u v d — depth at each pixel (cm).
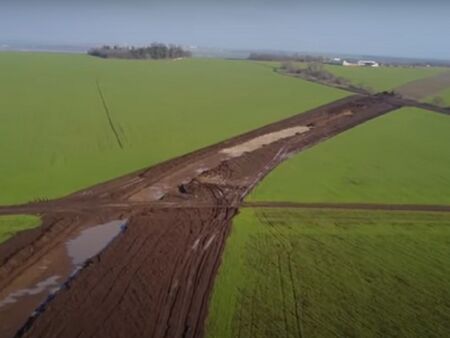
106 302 2606
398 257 3272
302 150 5747
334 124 7188
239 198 4153
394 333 2466
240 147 5659
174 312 2556
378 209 4103
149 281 2827
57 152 5075
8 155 4884
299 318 2545
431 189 4691
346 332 2452
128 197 4009
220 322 2488
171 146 5512
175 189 4250
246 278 2908
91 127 6172
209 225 3600
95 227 3472
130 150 5281
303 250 3297
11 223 3397
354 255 3266
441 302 2764
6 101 7506
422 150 6091
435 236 3634
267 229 3591
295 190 4425
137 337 2352
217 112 7512
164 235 3403
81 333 2352
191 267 3005
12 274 2814
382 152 5884
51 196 3909
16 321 2431
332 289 2831
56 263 2981
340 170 5100
